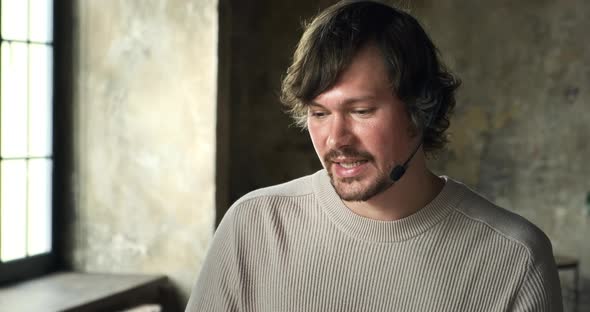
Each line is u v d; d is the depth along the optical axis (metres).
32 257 4.19
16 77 4.02
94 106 4.38
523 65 6.27
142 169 4.37
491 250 1.65
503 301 1.63
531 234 1.68
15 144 4.04
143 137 4.36
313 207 1.75
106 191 4.41
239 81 6.30
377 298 1.67
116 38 4.34
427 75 1.55
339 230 1.70
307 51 1.50
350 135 1.49
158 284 4.28
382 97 1.48
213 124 4.27
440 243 1.66
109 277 4.27
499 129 6.35
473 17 6.36
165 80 4.31
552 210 6.24
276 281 1.74
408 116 1.54
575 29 6.13
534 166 6.27
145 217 4.38
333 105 1.48
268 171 6.38
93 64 4.36
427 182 1.71
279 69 6.33
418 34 1.56
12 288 3.89
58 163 4.40
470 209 1.70
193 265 4.36
